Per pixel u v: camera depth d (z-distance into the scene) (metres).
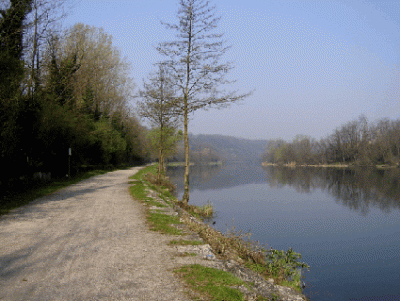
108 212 11.13
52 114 21.12
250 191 32.62
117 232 8.15
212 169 95.50
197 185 38.41
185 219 10.59
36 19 17.80
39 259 5.81
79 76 26.53
